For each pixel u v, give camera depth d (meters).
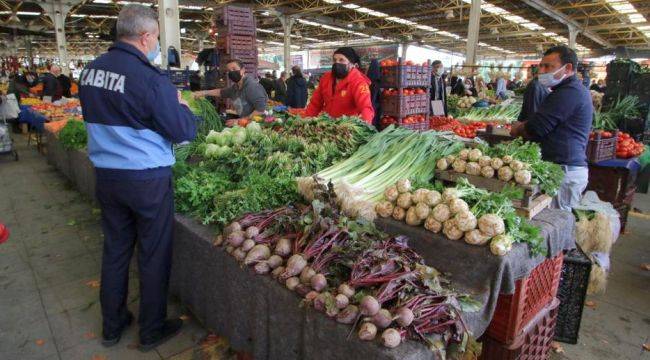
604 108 6.41
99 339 2.56
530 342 2.19
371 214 2.02
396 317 1.32
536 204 2.08
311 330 1.50
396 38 32.34
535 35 29.17
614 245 4.30
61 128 5.69
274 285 1.69
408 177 2.37
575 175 2.86
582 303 2.59
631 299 3.27
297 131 3.07
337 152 2.81
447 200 1.86
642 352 2.63
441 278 1.66
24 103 9.88
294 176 2.56
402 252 1.68
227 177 2.80
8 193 5.55
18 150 8.72
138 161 2.03
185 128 2.05
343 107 3.84
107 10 23.09
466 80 12.24
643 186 6.35
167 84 2.00
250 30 7.35
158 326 2.45
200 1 19.31
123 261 2.40
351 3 20.91
